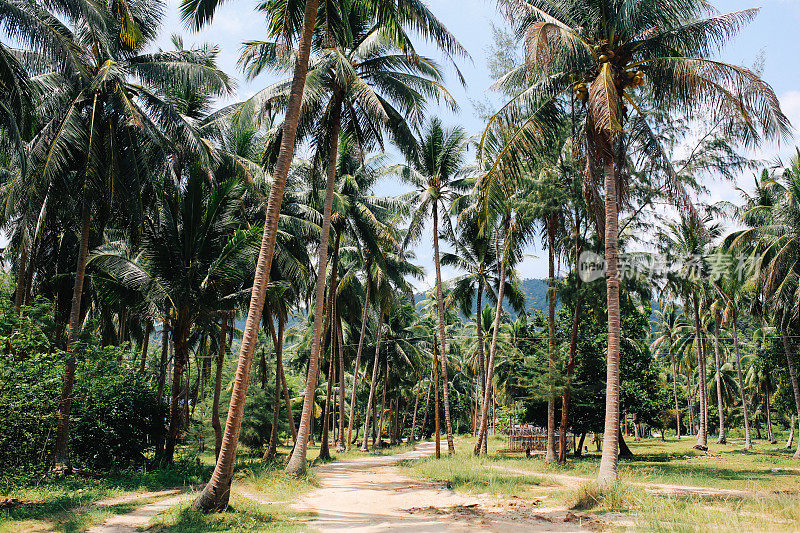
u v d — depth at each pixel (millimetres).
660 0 13156
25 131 14320
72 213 19016
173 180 18797
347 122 19750
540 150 15477
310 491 14867
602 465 12688
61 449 15578
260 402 30906
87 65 16328
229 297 19172
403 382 50500
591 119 14336
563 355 24953
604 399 26328
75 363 16703
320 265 18062
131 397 18062
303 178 25453
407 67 18766
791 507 9094
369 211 26031
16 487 12992
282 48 13188
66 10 14195
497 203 20359
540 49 12961
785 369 30703
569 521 9797
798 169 23547
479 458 23859
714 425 68438
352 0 15047
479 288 31047
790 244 22797
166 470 17312
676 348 51969
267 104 17891
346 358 43875
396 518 10578
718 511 9406
